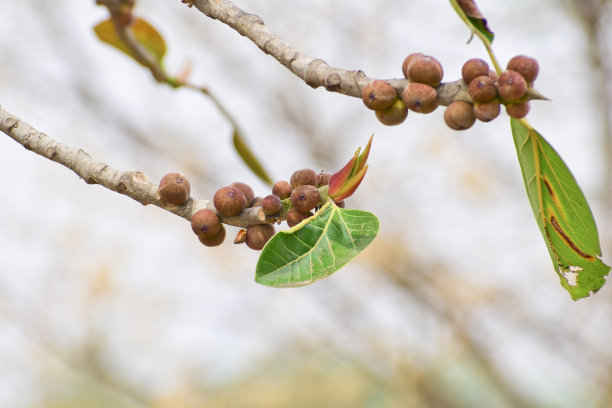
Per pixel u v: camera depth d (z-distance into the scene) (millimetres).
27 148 688
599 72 1928
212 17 682
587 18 1870
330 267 638
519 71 630
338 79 647
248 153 813
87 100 2125
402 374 2170
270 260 638
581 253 660
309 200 648
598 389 1924
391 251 2027
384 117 644
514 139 662
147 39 819
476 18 654
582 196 646
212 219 655
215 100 819
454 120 631
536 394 2154
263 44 668
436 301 2076
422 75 633
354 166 654
